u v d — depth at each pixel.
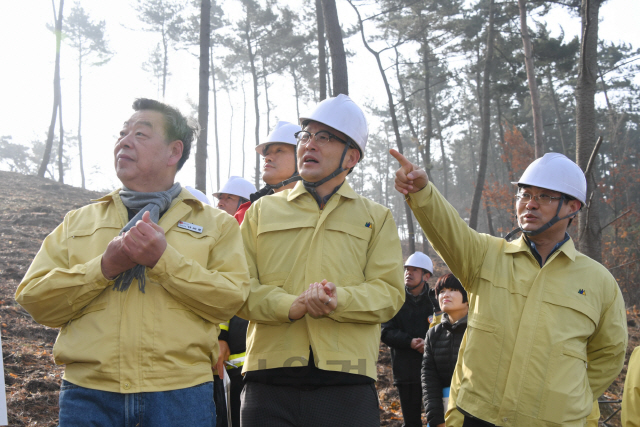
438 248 3.14
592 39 7.91
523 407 2.81
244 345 3.64
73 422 2.08
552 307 2.95
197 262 2.30
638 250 19.41
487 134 21.08
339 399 2.54
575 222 20.38
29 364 5.43
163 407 2.13
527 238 3.16
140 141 2.42
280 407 2.56
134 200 2.38
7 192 16.66
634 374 2.89
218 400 3.10
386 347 8.53
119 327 2.16
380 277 2.73
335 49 7.95
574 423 2.79
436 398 4.37
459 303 4.32
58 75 23.84
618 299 3.10
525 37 16.47
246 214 2.95
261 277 2.77
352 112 2.83
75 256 2.30
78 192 19.28
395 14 25.94
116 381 2.12
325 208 2.78
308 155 2.80
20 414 4.38
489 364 2.94
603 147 41.06
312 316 2.42
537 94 16.03
